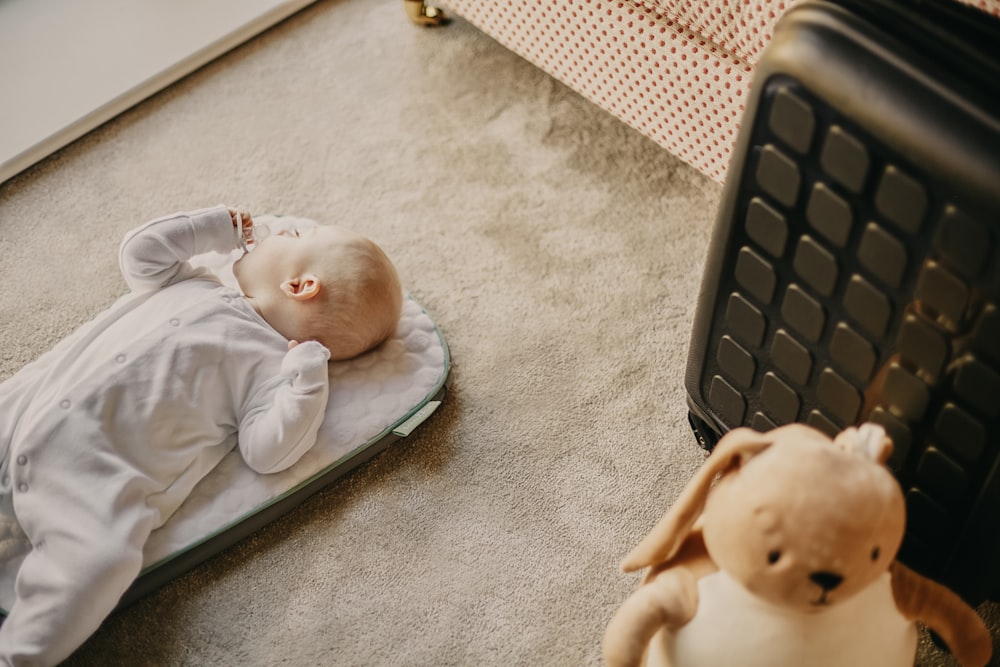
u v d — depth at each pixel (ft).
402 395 3.91
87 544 3.20
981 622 2.83
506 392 4.10
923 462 2.81
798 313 2.86
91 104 5.22
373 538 3.67
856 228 2.52
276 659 3.38
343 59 5.57
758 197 2.73
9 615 3.20
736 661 2.57
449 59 5.52
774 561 2.35
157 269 3.79
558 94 5.28
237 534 3.58
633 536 3.63
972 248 2.28
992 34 2.29
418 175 4.95
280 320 3.78
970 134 2.20
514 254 4.59
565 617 3.44
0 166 4.95
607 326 4.30
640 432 3.94
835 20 2.40
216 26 5.63
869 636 2.64
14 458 3.36
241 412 3.68
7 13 5.75
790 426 2.62
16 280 4.58
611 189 4.82
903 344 2.61
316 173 4.99
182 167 5.05
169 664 3.38
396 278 3.89
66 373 3.61
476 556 3.61
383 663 3.36
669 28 4.14
